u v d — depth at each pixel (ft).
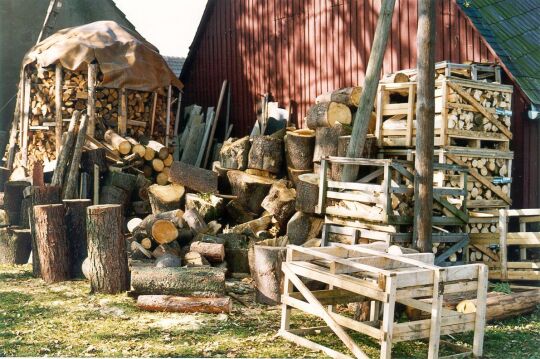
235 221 39.24
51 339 21.76
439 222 28.99
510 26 36.19
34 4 62.59
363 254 24.00
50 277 30.22
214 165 42.70
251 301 27.35
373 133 36.04
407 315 24.31
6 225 36.19
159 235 31.14
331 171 33.65
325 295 22.67
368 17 42.09
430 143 27.12
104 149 40.86
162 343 21.39
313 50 46.73
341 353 20.34
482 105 32.07
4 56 61.00
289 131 39.37
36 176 38.29
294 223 33.73
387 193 27.73
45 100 49.52
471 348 21.12
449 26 36.09
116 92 50.16
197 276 25.94
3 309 25.49
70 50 48.44
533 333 23.26
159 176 44.57
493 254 30.19
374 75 31.99
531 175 33.45
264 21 51.90
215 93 59.11
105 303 26.37
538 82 33.32
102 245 27.99
